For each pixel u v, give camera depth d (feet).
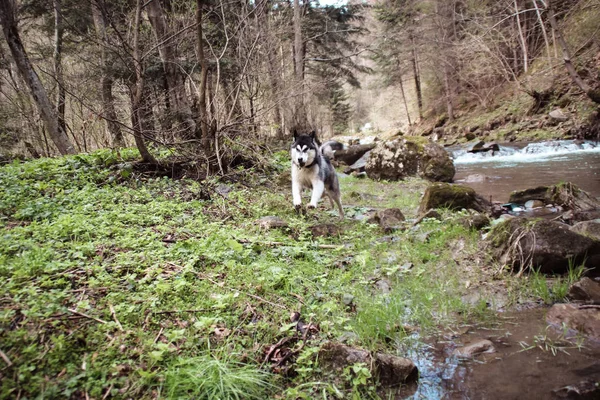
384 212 20.48
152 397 7.42
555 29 37.40
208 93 33.01
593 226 15.07
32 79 30.27
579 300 11.46
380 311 10.94
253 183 29.30
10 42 29.48
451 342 9.98
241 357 8.73
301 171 20.94
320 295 11.94
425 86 127.13
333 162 51.62
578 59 63.52
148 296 10.41
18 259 11.21
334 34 68.80
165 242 14.66
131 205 18.76
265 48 33.35
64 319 8.75
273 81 36.11
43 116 31.81
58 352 7.83
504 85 81.25
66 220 14.64
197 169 26.99
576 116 57.00
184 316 9.89
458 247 15.42
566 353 9.02
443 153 38.06
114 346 8.32
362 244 16.66
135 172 25.59
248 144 31.50
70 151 32.22
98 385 7.37
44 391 7.00
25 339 8.00
